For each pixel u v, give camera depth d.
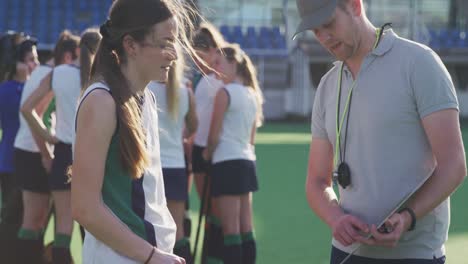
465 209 8.02
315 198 2.90
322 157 2.96
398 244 2.72
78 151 2.25
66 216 4.80
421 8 22.11
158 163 2.45
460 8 22.38
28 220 4.98
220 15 21.61
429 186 2.59
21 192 5.04
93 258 2.34
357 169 2.74
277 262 5.65
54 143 4.81
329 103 2.86
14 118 5.52
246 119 5.21
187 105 4.90
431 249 2.73
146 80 2.37
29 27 21.42
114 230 2.26
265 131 17.34
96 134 2.24
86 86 2.35
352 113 2.73
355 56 2.71
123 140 2.27
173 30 2.35
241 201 5.35
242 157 5.18
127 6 2.31
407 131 2.65
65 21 21.75
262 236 6.59
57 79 4.77
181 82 4.82
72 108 4.76
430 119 2.59
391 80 2.64
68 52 4.88
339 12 2.57
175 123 4.79
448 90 2.60
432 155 2.69
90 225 2.25
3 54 5.47
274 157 12.45
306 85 20.73
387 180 2.67
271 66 20.69
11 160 5.54
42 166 5.02
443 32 22.19
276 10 21.73
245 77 5.30
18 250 4.93
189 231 5.54
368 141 2.69
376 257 2.75
